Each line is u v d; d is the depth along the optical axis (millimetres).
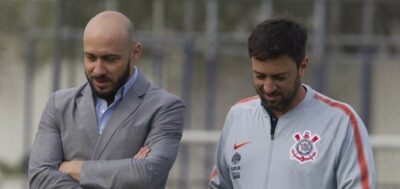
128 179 13781
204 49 39094
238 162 14016
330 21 39969
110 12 13875
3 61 51281
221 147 14453
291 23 13172
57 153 14383
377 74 39281
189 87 36625
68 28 38688
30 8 43438
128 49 13734
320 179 13523
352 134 13555
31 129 40375
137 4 40906
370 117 36375
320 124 13664
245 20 41219
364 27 37312
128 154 14039
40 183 14195
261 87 13227
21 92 52094
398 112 39219
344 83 39312
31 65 39094
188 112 36594
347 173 13445
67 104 14430
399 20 42625
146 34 39000
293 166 13578
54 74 34875
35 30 39594
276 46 12852
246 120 14133
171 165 14250
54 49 35219
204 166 37656
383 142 28625
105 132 14109
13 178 52438
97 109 14289
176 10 41094
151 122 14227
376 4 42250
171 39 36531
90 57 13625
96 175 13852
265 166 13773
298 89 13539
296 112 13758
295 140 13664
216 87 37781
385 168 36062
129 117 14133
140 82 14312
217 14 40250
